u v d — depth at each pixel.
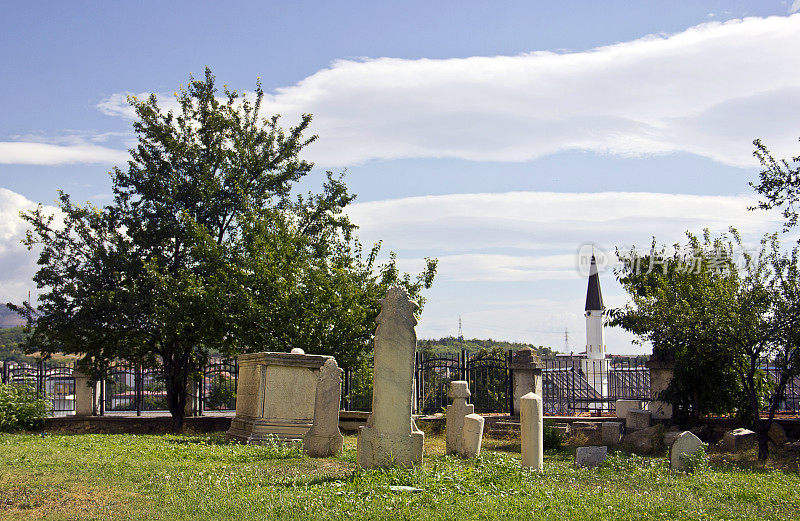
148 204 25.67
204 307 22.66
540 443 12.82
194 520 8.00
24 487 9.71
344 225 27.77
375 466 10.89
